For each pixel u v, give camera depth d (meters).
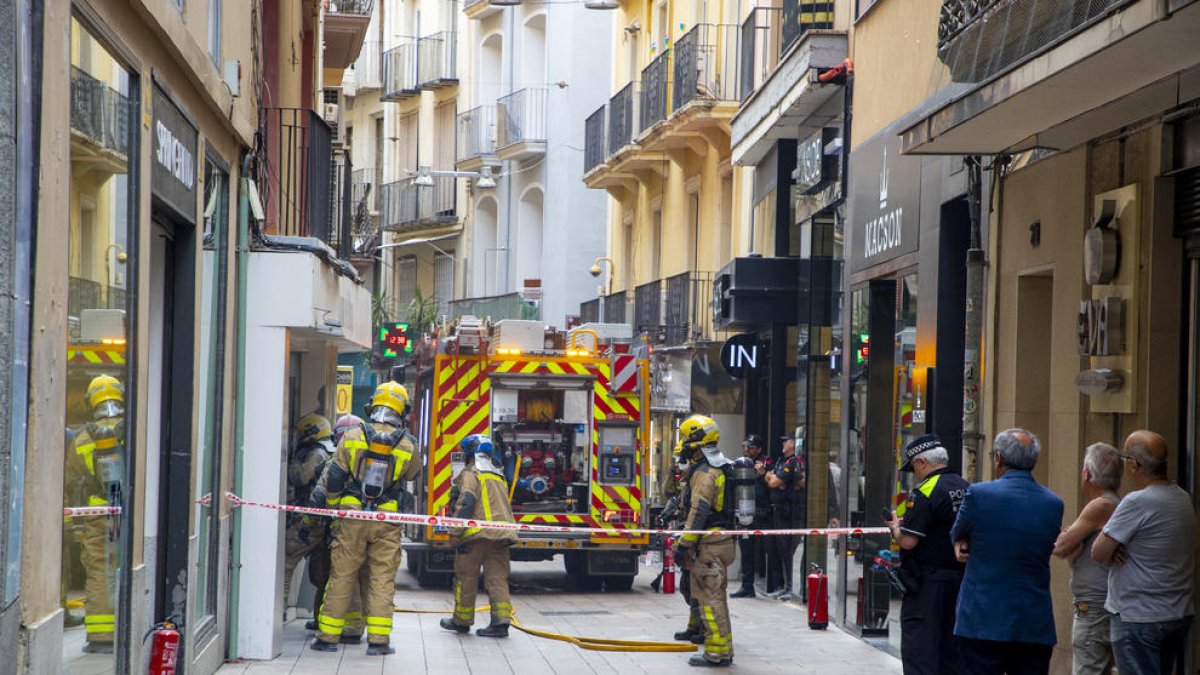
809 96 17.41
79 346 6.37
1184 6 6.73
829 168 17.16
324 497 12.69
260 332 11.86
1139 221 9.13
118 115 7.18
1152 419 8.97
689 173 29.14
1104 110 9.06
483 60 42.88
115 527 7.17
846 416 15.45
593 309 35.34
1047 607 8.32
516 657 12.96
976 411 11.43
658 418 28.00
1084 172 9.93
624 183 33.88
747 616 16.50
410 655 12.79
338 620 12.73
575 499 19.41
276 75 17.16
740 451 23.73
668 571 19.23
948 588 9.11
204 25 9.70
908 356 13.25
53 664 5.86
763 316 20.64
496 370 19.14
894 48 14.07
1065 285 10.16
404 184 46.34
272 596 11.92
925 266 12.67
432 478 18.98
